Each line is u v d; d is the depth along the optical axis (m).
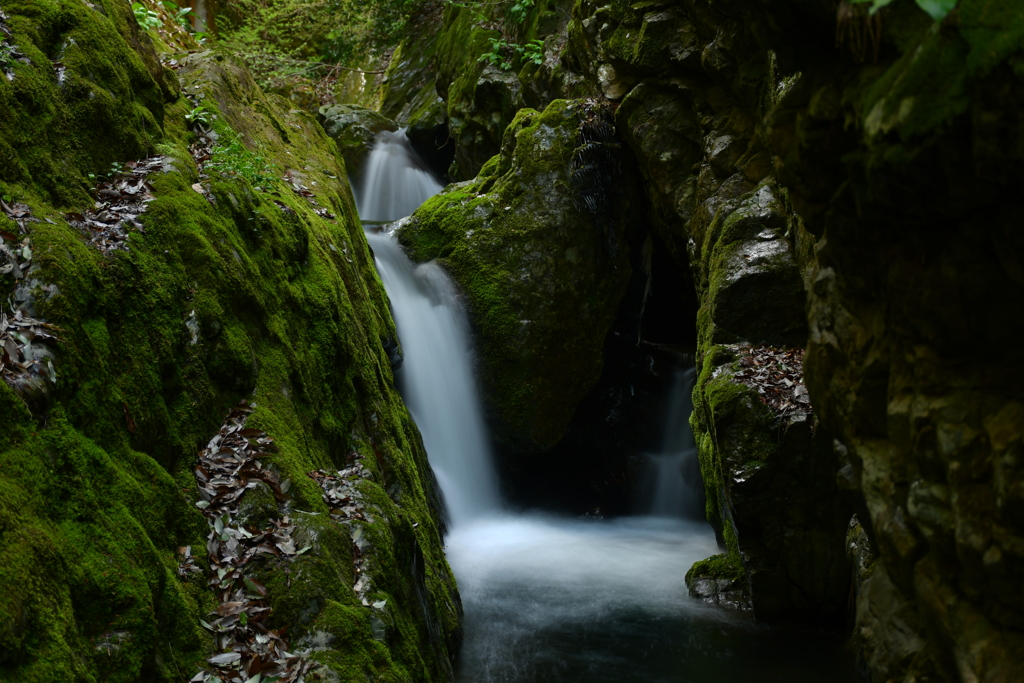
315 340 5.73
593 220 8.95
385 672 3.80
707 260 7.15
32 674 2.51
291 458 4.55
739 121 7.32
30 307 3.37
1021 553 2.08
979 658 2.29
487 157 12.22
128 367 3.86
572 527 9.25
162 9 10.91
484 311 9.02
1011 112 1.88
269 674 3.47
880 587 3.07
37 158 4.07
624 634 6.32
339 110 15.14
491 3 12.79
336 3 16.41
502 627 6.45
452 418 8.95
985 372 2.31
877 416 2.81
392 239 9.59
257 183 6.30
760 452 6.20
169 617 3.34
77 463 3.19
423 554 5.74
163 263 4.45
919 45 2.14
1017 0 1.93
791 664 5.81
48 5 4.70
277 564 3.94
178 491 3.80
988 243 2.20
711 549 8.40
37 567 2.72
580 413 10.02
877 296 2.72
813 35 2.59
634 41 7.99
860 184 2.43
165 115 6.07
